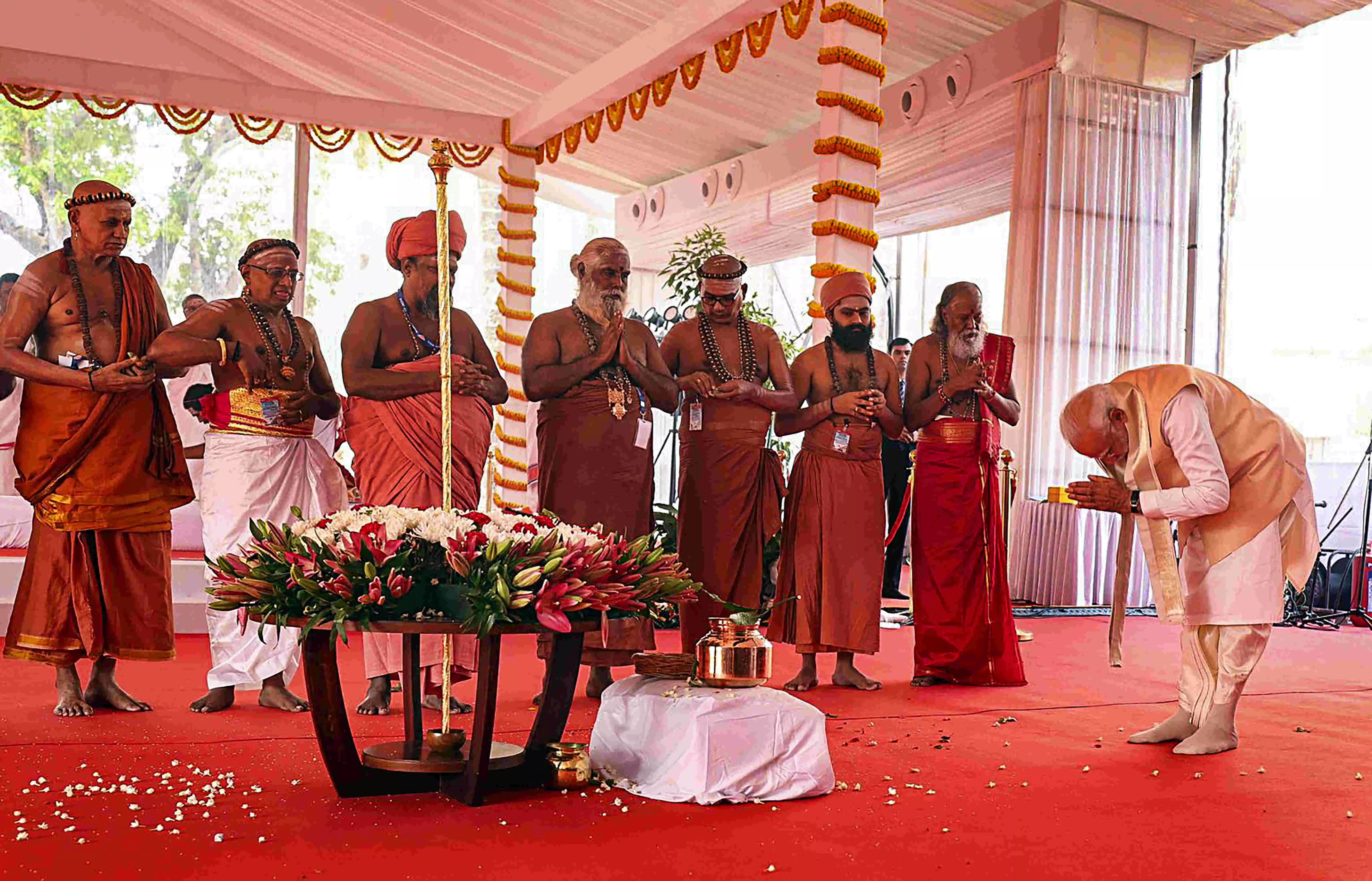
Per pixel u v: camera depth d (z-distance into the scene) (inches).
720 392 205.6
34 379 178.4
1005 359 225.1
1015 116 381.1
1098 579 373.4
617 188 595.5
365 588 122.1
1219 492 152.3
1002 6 375.6
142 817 119.4
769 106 465.1
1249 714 193.9
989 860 110.3
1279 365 421.4
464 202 628.4
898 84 431.8
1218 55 397.7
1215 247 405.4
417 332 194.5
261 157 590.2
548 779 134.3
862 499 215.8
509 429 388.5
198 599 277.4
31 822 116.8
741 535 209.2
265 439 185.6
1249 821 125.9
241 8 470.3
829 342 223.3
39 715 175.6
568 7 386.0
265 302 188.9
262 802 126.8
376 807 125.6
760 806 128.5
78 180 575.2
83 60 302.5
